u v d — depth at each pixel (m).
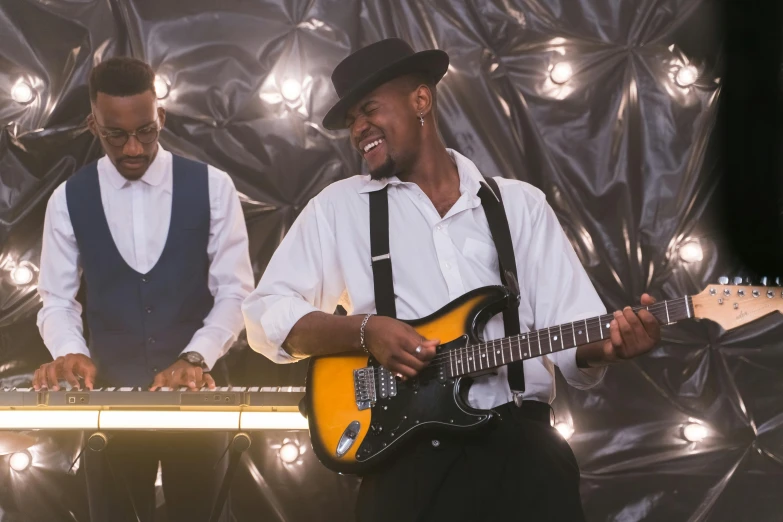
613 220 3.89
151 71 3.12
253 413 2.67
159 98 3.78
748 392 3.78
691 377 3.79
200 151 3.81
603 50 3.91
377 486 2.23
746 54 3.62
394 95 2.39
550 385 2.31
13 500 3.65
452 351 2.21
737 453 3.74
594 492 3.76
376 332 2.23
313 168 3.87
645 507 3.73
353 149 3.88
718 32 3.81
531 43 3.92
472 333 2.22
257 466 3.73
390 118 2.37
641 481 3.75
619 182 3.88
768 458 3.73
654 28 3.90
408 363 2.18
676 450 3.76
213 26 3.83
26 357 3.73
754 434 3.74
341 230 2.44
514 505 2.12
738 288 1.98
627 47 3.89
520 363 2.23
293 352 2.41
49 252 3.25
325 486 3.74
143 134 3.07
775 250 3.52
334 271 2.46
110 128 3.04
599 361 2.22
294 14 3.87
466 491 2.14
